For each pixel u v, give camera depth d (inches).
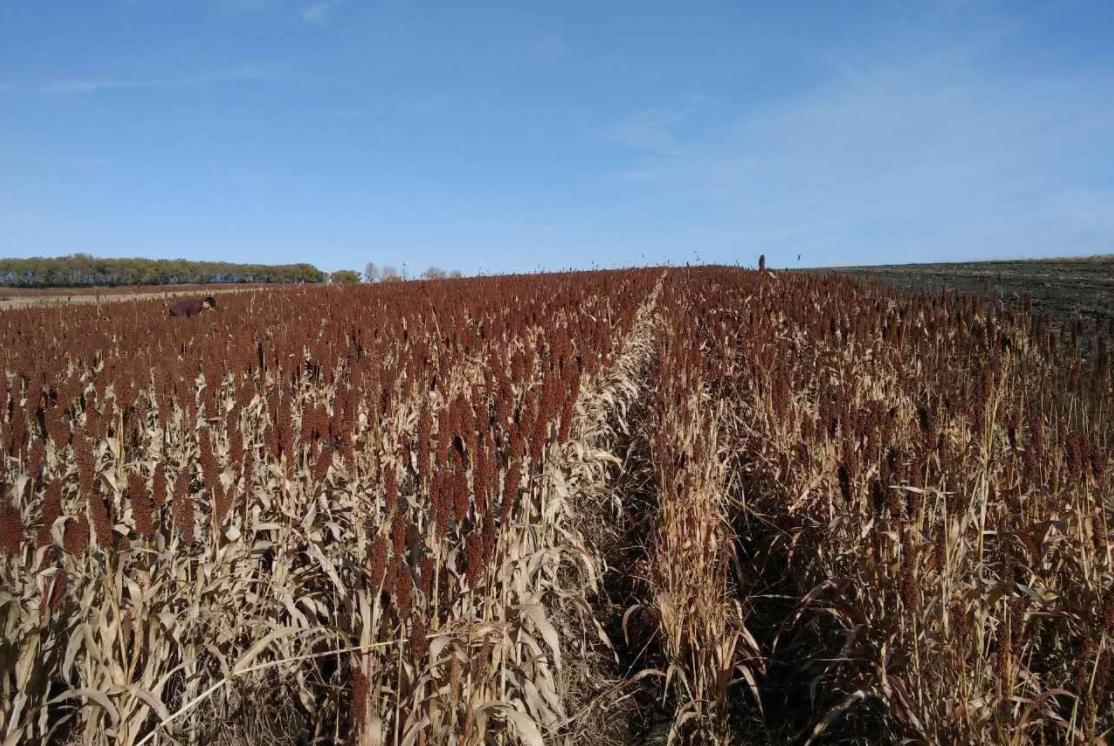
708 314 522.3
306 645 145.9
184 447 196.1
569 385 215.5
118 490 162.6
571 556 198.1
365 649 113.3
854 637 146.5
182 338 444.8
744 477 265.7
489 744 126.7
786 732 156.4
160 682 120.7
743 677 165.2
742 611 192.2
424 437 152.7
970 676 122.2
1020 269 1055.6
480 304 546.9
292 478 164.4
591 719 162.1
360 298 802.8
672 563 179.6
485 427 170.4
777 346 372.5
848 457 176.2
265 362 283.3
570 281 939.3
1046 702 121.3
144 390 255.8
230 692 141.3
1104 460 192.4
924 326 414.3
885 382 296.0
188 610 133.0
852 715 148.2
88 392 273.9
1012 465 182.4
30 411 207.9
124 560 131.3
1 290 2372.0
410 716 113.8
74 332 540.7
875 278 990.4
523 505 152.5
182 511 133.9
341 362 298.8
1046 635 149.7
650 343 497.0
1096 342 342.6
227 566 144.1
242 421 197.8
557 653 130.7
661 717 165.0
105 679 117.3
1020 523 164.9
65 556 129.6
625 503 262.2
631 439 317.4
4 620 109.0
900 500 147.6
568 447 225.3
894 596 145.3
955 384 297.4
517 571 144.3
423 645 111.9
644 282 850.1
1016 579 152.8
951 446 198.7
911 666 130.4
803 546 199.9
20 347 438.6
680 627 166.4
